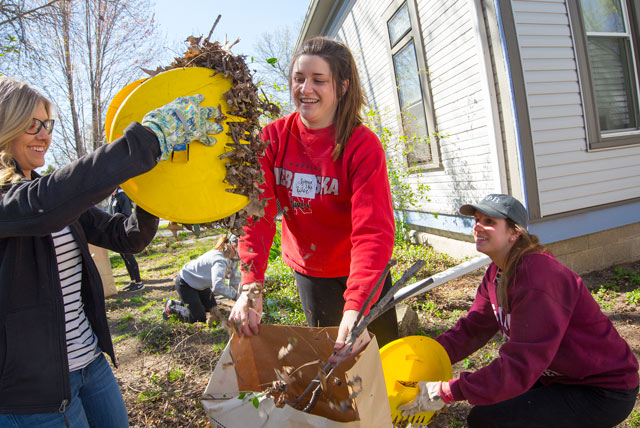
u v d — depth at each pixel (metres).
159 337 4.41
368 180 2.00
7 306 1.39
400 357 2.10
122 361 3.98
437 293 4.83
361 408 1.46
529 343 1.79
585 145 5.30
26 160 1.54
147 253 11.53
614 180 5.50
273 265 6.20
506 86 4.99
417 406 1.93
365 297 1.76
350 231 2.29
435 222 7.13
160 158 1.34
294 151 2.26
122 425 1.80
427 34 6.51
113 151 1.23
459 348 2.33
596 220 5.41
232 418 1.51
